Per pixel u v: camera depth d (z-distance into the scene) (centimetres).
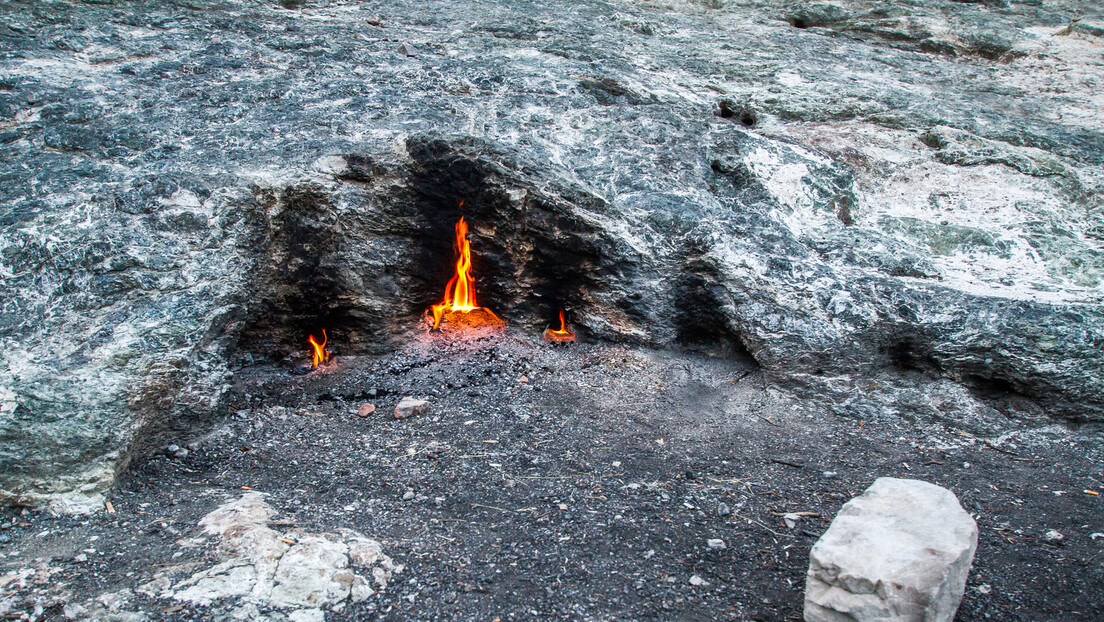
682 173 517
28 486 337
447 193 490
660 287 480
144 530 323
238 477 371
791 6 867
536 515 338
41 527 329
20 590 284
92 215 406
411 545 315
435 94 561
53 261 381
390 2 752
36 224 394
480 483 363
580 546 317
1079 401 423
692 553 315
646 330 485
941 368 445
